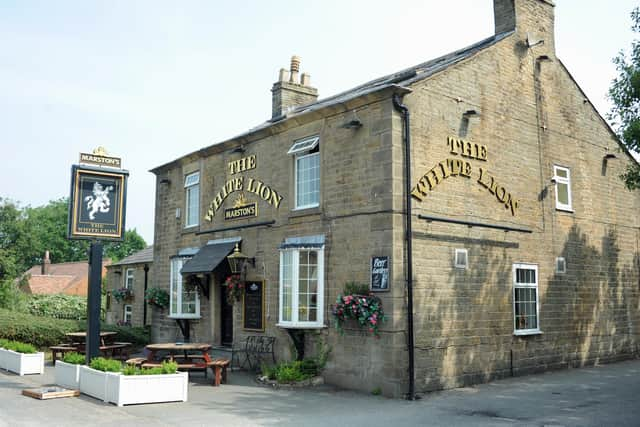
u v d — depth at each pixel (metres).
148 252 31.38
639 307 18.62
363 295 12.50
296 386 12.73
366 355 12.39
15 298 31.19
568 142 16.97
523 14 16.17
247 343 15.65
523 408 10.59
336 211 13.59
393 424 9.22
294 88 21.64
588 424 9.27
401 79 14.55
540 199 15.79
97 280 12.42
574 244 16.64
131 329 21.72
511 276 14.61
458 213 13.56
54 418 9.41
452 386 12.77
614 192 18.38
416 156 12.85
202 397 11.61
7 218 47.19
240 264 16.17
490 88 14.84
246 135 16.62
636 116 14.54
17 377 14.30
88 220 12.48
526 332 14.70
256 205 16.25
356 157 13.22
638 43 14.47
